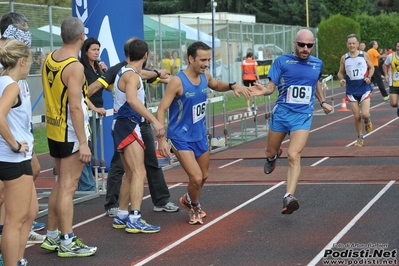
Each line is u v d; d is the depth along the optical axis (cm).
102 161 1953
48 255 1345
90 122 1945
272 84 1580
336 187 1884
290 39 7469
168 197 1697
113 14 2303
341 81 2650
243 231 1458
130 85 1417
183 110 1466
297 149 1536
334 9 9906
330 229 1438
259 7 11862
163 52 4884
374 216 1534
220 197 1833
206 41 5562
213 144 2755
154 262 1260
